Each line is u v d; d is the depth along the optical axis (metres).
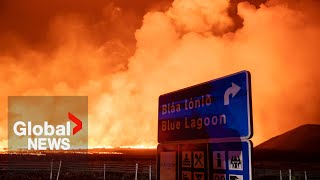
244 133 4.51
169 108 6.32
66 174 34.50
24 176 32.22
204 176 5.21
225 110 4.90
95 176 33.56
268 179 33.75
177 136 5.99
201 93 5.48
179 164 5.86
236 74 4.75
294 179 32.34
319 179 35.38
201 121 5.41
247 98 4.52
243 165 4.48
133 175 34.41
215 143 5.05
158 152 6.51
